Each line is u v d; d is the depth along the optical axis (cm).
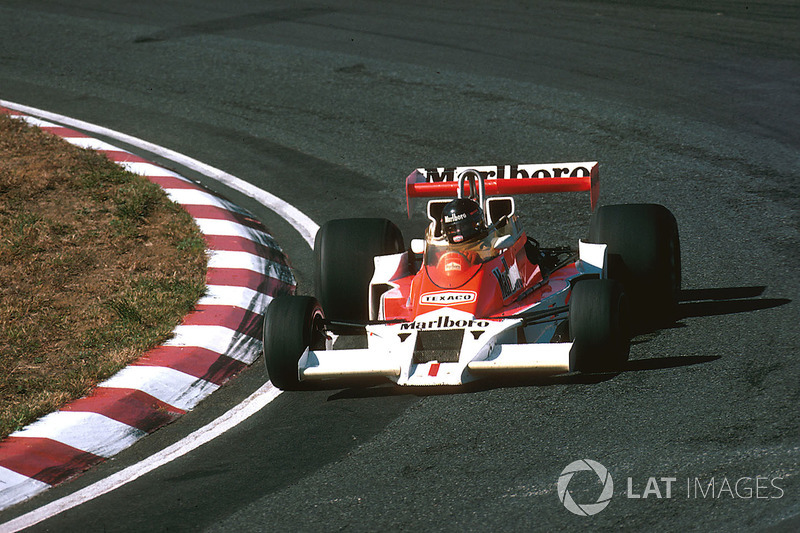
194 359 2931
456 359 2558
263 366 2975
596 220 3052
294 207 4391
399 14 7600
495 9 7638
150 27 7425
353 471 2261
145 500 2239
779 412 2292
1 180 4334
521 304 2817
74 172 4503
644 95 5594
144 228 3956
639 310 3009
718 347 2717
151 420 2653
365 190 4519
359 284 3084
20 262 3619
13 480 2355
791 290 3117
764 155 4591
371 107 5641
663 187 4291
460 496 2097
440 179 3231
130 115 5681
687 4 7531
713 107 5334
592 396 2484
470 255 2789
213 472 2336
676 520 1917
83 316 3212
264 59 6600
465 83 5962
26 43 7094
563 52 6494
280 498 2178
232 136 5309
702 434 2230
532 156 4775
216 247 3806
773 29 6775
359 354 2575
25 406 2633
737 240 3625
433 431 2406
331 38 7025
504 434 2344
